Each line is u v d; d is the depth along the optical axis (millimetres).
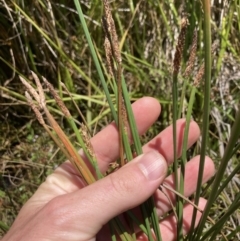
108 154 243
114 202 181
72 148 181
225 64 346
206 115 136
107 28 170
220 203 310
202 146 147
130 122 185
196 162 244
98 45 362
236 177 305
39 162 355
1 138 375
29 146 364
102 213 184
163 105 352
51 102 357
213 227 183
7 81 345
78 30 362
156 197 242
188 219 244
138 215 231
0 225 232
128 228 212
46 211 188
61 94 339
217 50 341
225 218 174
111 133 239
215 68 341
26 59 362
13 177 339
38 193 232
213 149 341
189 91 343
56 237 186
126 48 363
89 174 188
